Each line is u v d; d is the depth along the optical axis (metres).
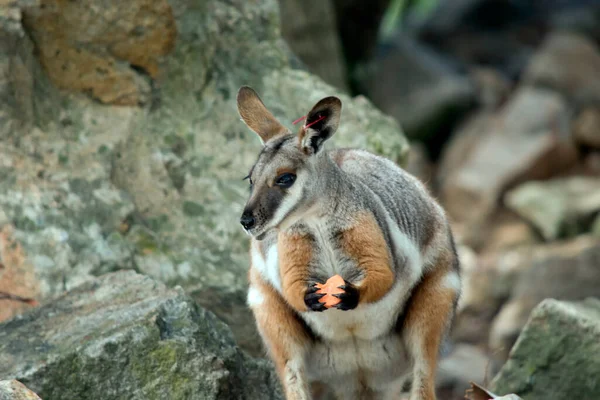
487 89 28.02
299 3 19.02
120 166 11.68
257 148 12.38
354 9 23.66
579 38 28.45
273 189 8.30
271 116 9.02
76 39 11.71
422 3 28.47
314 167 8.40
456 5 32.88
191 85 12.43
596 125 25.36
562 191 22.94
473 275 18.48
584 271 17.45
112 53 11.94
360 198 8.55
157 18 11.98
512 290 17.94
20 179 10.99
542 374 10.45
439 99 27.02
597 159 24.97
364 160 9.43
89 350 8.50
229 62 12.81
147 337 8.63
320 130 8.44
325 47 19.47
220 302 11.23
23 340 8.84
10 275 10.52
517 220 22.77
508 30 32.34
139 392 8.49
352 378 9.46
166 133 12.10
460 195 23.83
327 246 8.46
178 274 11.14
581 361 10.32
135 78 12.06
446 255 9.30
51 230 10.80
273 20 13.26
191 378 8.56
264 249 8.88
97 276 10.72
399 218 8.95
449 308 9.20
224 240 11.66
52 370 8.41
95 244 10.91
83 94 11.91
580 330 10.37
